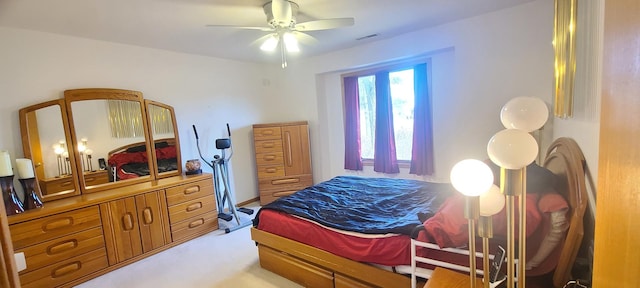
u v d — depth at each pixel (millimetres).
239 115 4434
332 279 2078
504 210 1327
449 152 3676
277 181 4434
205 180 3418
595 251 563
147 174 3344
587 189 1325
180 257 2859
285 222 2334
